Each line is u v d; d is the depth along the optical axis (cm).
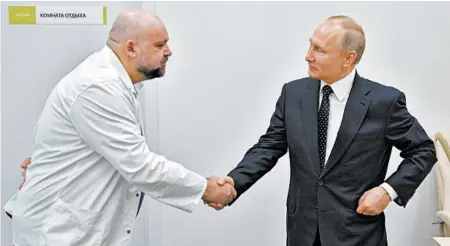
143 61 175
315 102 181
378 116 174
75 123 169
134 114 178
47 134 176
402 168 177
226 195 192
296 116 183
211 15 260
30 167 184
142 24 174
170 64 262
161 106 264
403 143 176
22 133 244
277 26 261
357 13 260
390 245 272
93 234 176
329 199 176
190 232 273
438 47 262
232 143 268
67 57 244
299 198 182
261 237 273
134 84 191
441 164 248
